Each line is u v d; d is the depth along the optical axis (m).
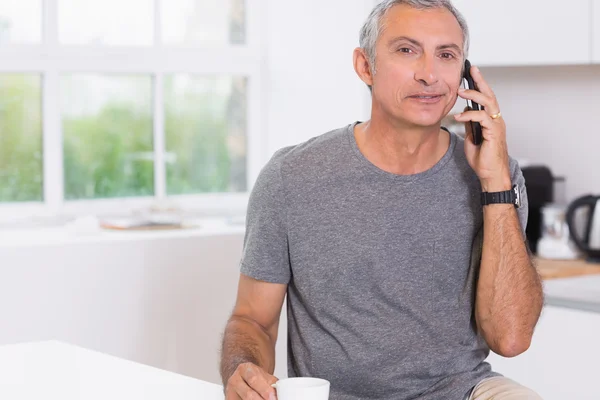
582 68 3.71
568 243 3.52
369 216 1.95
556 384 3.01
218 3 3.94
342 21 3.62
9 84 3.57
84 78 3.70
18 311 2.99
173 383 1.63
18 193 3.61
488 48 3.45
